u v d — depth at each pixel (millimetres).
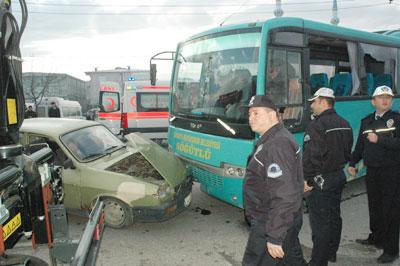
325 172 3748
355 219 5773
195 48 6293
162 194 5105
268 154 2762
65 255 2951
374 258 4387
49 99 25625
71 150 5527
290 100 5348
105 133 6488
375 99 4227
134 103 13805
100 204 3098
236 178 5164
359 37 6852
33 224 2916
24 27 2617
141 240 5082
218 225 5605
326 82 6125
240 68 5352
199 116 5836
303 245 4855
